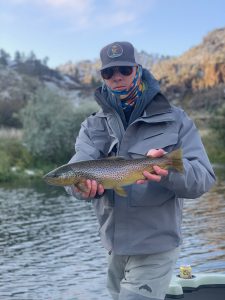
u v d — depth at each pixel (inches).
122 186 126.4
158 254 129.6
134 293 128.9
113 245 132.0
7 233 629.6
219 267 416.5
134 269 131.3
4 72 4202.8
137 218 129.3
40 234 614.9
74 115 1685.5
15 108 2938.0
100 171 126.3
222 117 1877.5
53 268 449.4
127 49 131.5
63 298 358.6
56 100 1722.4
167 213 129.6
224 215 679.7
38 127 1663.4
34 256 499.2
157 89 132.6
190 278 190.7
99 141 137.8
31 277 419.8
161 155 122.6
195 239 530.3
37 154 1646.2
